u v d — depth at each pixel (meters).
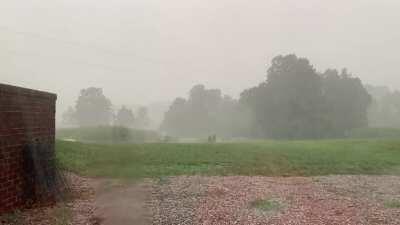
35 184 10.49
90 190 12.20
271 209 10.93
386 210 11.07
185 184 14.42
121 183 12.72
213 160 20.80
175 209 10.58
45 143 11.55
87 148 20.33
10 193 9.41
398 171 19.44
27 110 10.36
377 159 22.58
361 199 12.60
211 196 12.48
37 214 9.35
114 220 9.05
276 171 18.70
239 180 15.81
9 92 9.32
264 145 29.14
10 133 9.43
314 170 19.19
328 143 31.88
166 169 17.72
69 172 15.09
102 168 14.51
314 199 12.45
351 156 23.48
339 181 16.25
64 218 9.06
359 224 9.59
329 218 10.11
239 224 9.43
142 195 11.85
